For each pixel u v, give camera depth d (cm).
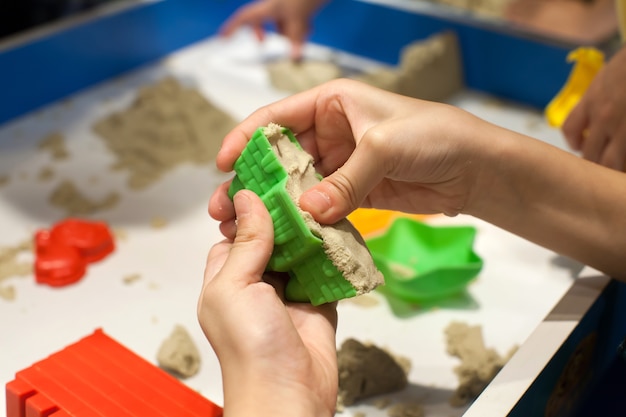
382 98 52
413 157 49
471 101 93
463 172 52
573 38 90
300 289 48
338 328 61
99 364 52
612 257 55
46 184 77
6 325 61
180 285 65
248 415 41
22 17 99
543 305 64
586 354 57
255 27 100
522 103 93
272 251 47
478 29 92
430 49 89
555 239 55
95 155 82
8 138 84
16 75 85
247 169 48
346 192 47
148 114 84
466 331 60
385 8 97
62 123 87
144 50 97
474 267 62
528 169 52
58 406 48
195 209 75
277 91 93
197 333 61
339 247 46
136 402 49
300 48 99
